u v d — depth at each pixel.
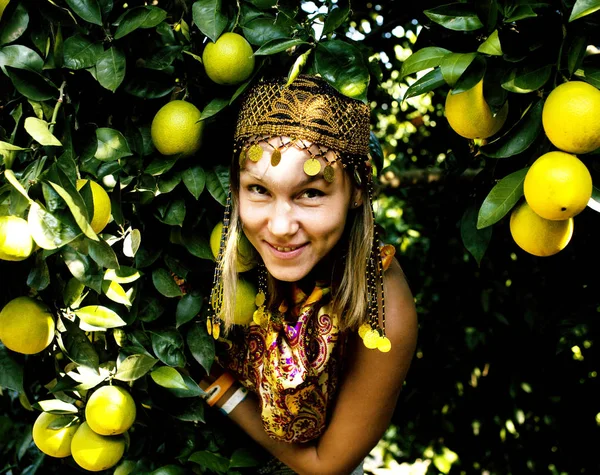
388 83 2.51
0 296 1.16
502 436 2.49
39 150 1.14
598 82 1.06
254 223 1.17
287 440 1.42
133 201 1.26
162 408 1.36
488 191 1.26
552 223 1.09
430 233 2.59
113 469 1.46
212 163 1.32
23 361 1.23
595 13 1.06
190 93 1.34
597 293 1.90
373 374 1.36
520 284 2.21
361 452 1.45
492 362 2.43
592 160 1.13
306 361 1.32
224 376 1.49
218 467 1.39
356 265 1.27
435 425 2.61
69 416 1.30
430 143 2.08
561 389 2.26
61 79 1.20
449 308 2.51
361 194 1.26
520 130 1.13
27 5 1.17
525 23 1.10
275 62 1.26
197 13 1.21
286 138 1.11
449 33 1.31
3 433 1.71
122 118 1.31
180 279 1.36
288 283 1.35
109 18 1.26
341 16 1.17
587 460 2.28
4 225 0.98
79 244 1.05
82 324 1.16
